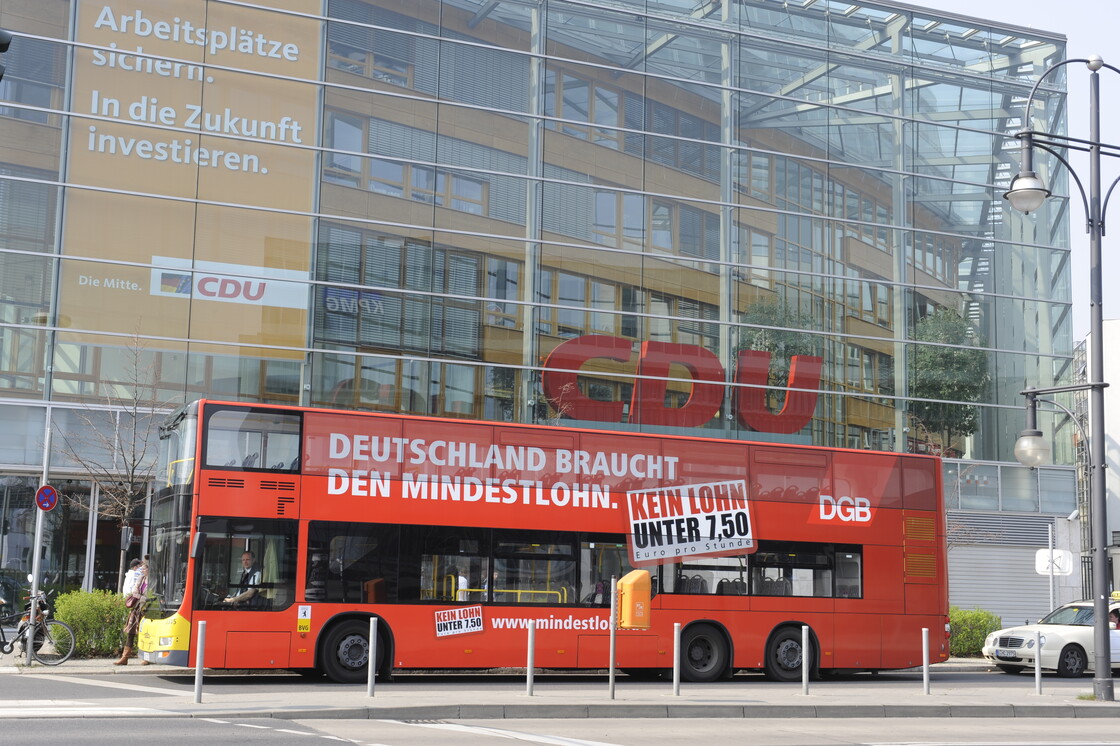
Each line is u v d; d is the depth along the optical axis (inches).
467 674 860.6
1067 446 1501.0
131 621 835.4
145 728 488.1
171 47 1181.7
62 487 1085.1
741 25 1439.5
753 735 526.6
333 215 1223.5
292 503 727.1
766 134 1433.3
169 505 727.1
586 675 878.4
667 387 1339.8
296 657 715.4
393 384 1224.8
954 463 1450.5
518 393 1278.3
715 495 837.2
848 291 1439.5
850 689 797.9
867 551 874.1
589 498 800.3
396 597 741.9
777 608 840.3
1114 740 534.9
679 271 1366.9
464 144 1293.1
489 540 770.2
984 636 1237.7
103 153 1141.7
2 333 1083.3
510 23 1333.7
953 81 1530.5
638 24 1392.7
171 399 1133.7
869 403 1425.9
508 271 1293.1
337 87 1241.4
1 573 1057.5
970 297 1494.8
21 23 1123.3
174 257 1155.9
